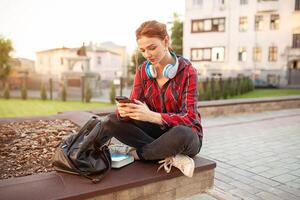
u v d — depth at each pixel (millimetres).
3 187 2133
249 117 8164
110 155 2480
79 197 2059
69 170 2354
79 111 6309
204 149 4793
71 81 20172
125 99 2252
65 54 29922
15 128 4551
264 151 4680
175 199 2574
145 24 2264
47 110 11805
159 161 2580
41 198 1983
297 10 26516
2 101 16438
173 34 36375
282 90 22859
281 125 6977
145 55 2303
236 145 5055
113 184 2219
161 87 2541
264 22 27734
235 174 3611
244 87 19234
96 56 41688
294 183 3340
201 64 30297
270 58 27891
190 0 30109
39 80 32812
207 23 29656
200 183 2723
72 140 2398
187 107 2416
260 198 2922
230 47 28953
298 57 26922
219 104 8297
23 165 2959
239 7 28266
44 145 3658
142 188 2357
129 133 2459
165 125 2340
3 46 24516
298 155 4465
